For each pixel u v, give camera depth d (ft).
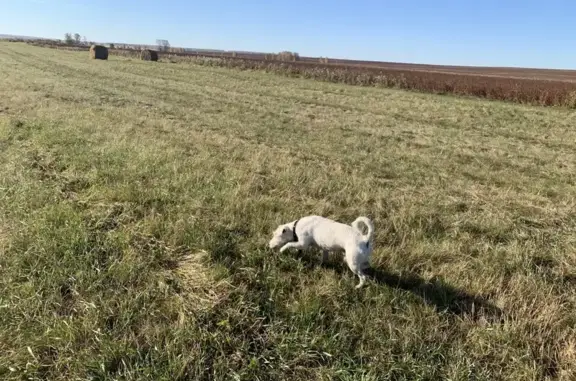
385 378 11.76
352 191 26.71
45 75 87.20
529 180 32.17
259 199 23.68
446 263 18.24
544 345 13.32
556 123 57.88
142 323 13.38
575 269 18.31
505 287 16.52
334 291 15.37
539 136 49.52
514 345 13.24
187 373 11.50
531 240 21.04
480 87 92.63
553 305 14.88
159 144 33.71
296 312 14.11
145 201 22.17
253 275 16.10
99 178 24.97
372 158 36.04
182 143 35.53
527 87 91.66
